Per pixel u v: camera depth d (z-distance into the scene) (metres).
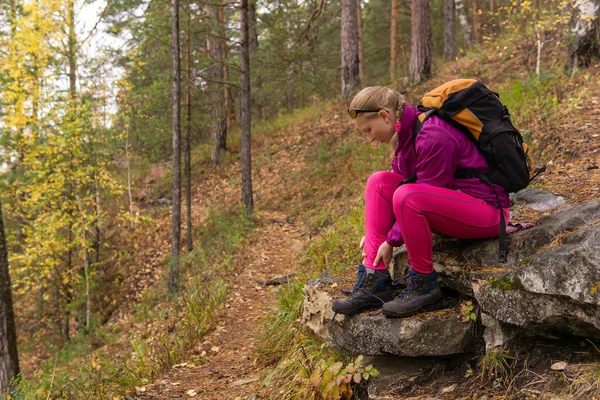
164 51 12.68
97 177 12.64
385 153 10.73
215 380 4.53
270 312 5.41
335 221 9.29
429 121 2.64
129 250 14.03
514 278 2.48
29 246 11.97
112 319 11.60
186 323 6.29
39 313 14.30
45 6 10.74
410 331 2.79
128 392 4.60
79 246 14.37
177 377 4.81
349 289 3.35
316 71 22.02
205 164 17.44
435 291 2.85
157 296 10.15
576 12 8.52
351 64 16.78
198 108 14.59
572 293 2.21
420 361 2.98
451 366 2.85
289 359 3.91
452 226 2.74
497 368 2.56
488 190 2.71
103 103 12.66
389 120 2.74
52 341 12.66
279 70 15.92
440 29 26.72
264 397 3.71
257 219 11.34
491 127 2.59
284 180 13.60
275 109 21.02
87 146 11.75
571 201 3.44
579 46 8.46
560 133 5.89
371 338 2.92
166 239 13.61
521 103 7.70
